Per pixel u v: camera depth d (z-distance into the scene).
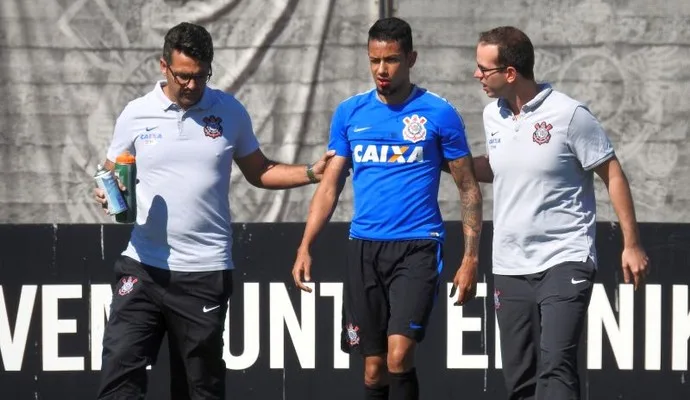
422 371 21.91
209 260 17.30
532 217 17.61
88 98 21.30
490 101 21.41
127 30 21.20
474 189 17.89
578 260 17.47
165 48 16.78
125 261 17.56
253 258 21.95
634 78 21.14
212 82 21.27
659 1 21.03
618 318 21.77
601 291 21.80
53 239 21.83
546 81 21.23
